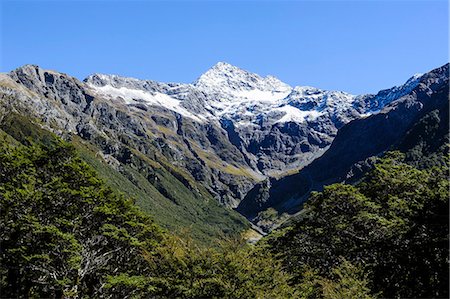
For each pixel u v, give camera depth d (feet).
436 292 109.81
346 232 152.35
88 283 127.65
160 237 141.38
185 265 106.83
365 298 109.50
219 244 114.11
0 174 134.00
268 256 122.52
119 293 126.21
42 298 129.39
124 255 135.54
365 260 139.13
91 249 132.16
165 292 111.45
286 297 112.47
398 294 121.70
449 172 158.81
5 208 123.44
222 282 103.50
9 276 127.03
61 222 124.06
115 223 139.44
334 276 136.05
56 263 124.16
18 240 124.47
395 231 129.90
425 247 115.44
